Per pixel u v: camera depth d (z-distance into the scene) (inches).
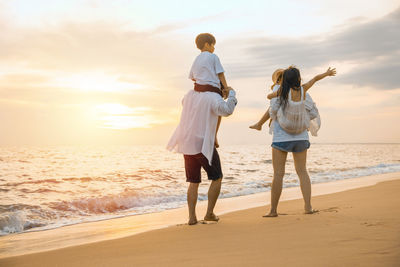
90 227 184.7
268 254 81.0
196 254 88.4
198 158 139.9
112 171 624.1
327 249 79.8
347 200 191.5
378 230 95.7
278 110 139.3
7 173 589.0
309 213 141.4
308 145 142.9
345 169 635.5
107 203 285.3
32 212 245.1
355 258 70.2
